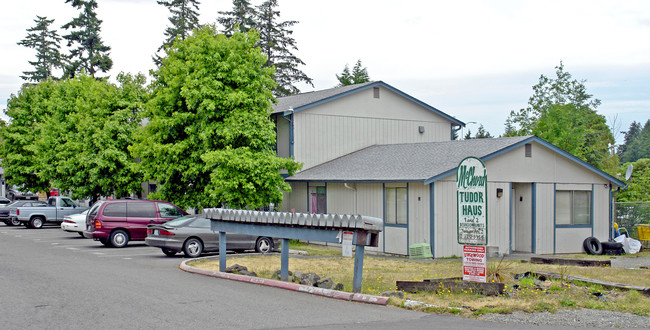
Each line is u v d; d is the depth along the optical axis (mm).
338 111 28219
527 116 40500
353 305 10406
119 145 31188
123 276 14023
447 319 9188
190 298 10953
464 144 23922
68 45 66375
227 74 23781
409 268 16781
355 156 27406
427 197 20625
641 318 9297
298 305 10352
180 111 24422
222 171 23000
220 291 11867
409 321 9016
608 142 46719
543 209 22500
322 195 26016
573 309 9953
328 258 19422
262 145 24094
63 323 8719
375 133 29297
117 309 9797
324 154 27812
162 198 25453
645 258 21141
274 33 60000
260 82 24297
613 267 17109
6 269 15195
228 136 23047
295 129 27047
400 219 21875
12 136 41875
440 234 20484
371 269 16328
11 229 34625
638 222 27172
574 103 40469
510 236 21922
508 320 9109
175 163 24422
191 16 58312
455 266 17484
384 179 21656
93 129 30875
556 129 38188
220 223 14812
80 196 32094
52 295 11125
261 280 13016
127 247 22984
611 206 24203
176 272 15117
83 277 13695
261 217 13312
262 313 9594
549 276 13312
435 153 23719
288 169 24891
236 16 59031
